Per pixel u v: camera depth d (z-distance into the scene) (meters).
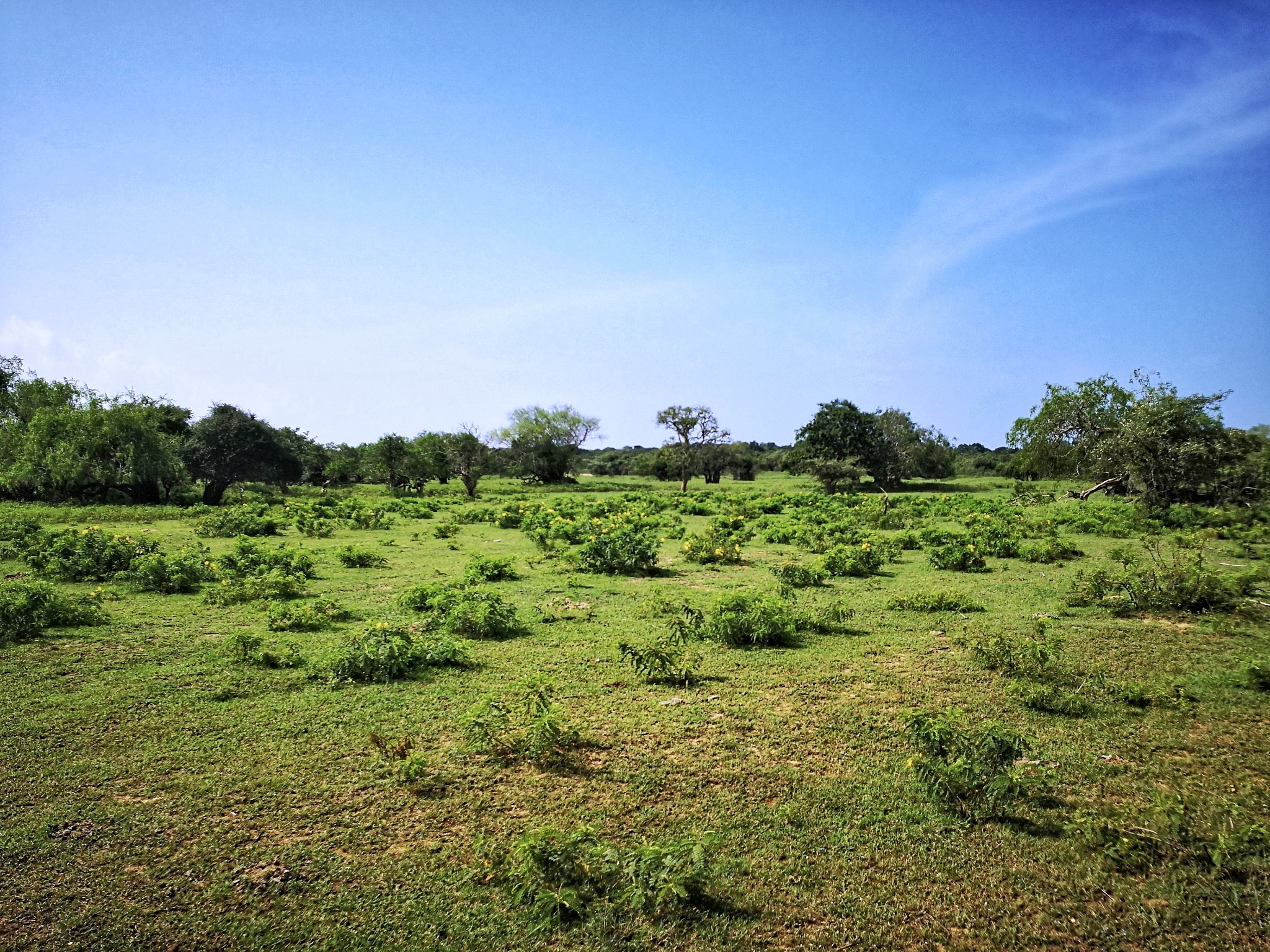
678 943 4.59
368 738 7.53
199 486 53.16
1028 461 40.69
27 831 5.79
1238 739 7.39
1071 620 12.13
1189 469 28.55
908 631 11.63
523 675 9.48
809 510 33.25
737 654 10.40
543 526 25.12
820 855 5.48
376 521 28.44
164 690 8.88
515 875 5.11
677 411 58.91
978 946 4.59
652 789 6.45
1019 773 6.20
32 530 22.27
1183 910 4.86
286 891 5.10
